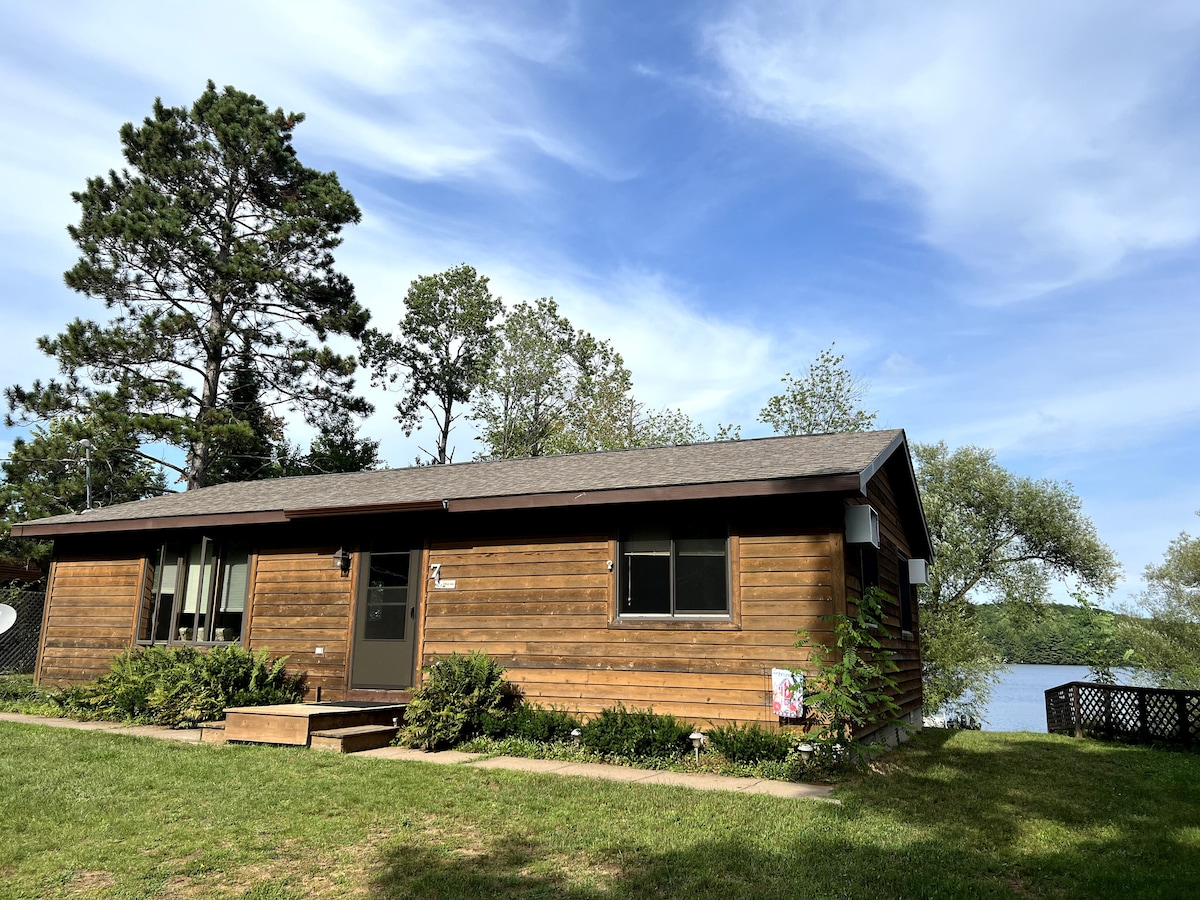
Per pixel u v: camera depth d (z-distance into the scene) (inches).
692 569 367.9
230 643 476.7
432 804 256.7
